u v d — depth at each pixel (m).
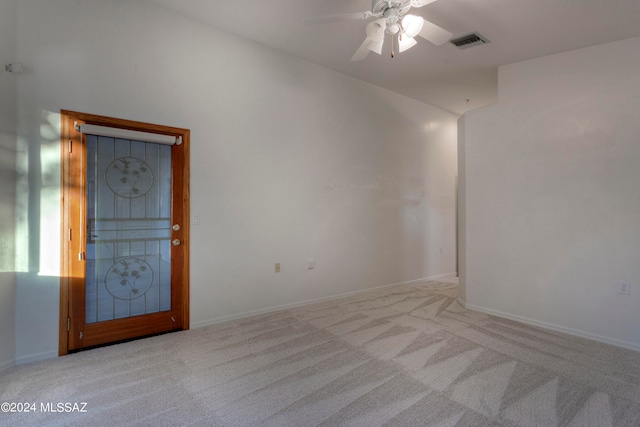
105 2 2.86
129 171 3.02
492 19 3.05
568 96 3.44
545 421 1.88
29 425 1.81
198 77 3.34
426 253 5.81
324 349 2.83
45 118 2.61
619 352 2.88
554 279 3.46
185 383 2.26
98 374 2.38
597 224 3.22
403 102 5.40
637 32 3.05
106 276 2.92
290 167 4.05
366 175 4.91
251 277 3.72
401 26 2.52
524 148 3.71
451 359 2.67
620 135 3.12
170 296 3.24
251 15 3.22
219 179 3.48
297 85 4.12
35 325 2.58
